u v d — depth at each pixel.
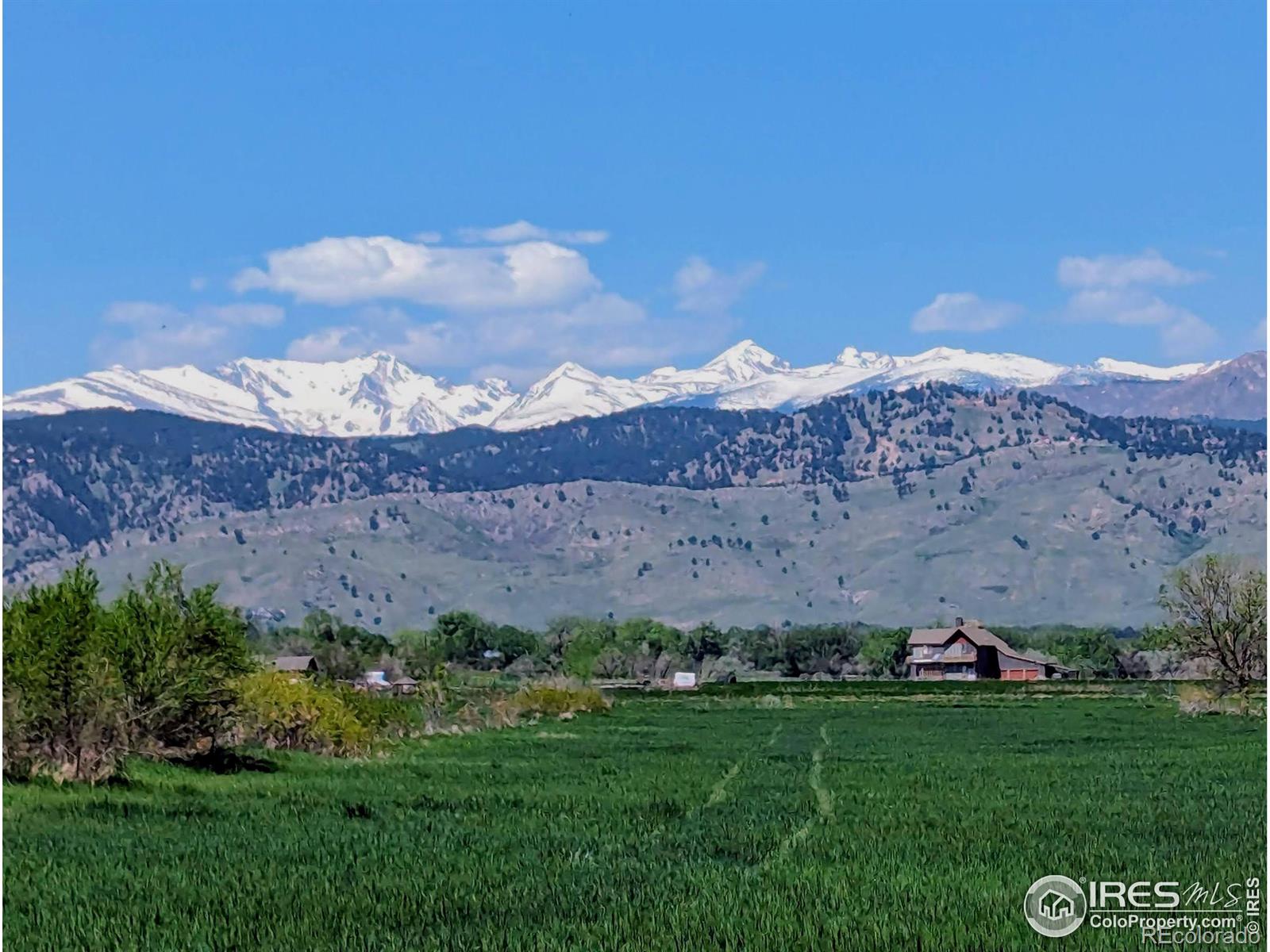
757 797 44.53
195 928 24.09
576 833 35.59
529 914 25.33
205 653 48.25
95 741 42.28
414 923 24.67
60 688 41.56
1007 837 34.78
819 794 45.53
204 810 37.97
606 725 95.12
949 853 32.16
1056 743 71.75
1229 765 56.50
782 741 75.69
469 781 49.47
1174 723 90.25
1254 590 96.31
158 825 35.12
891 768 56.34
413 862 30.28
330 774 49.91
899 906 25.88
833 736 79.94
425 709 84.94
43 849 31.22
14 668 41.12
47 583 43.97
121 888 27.27
